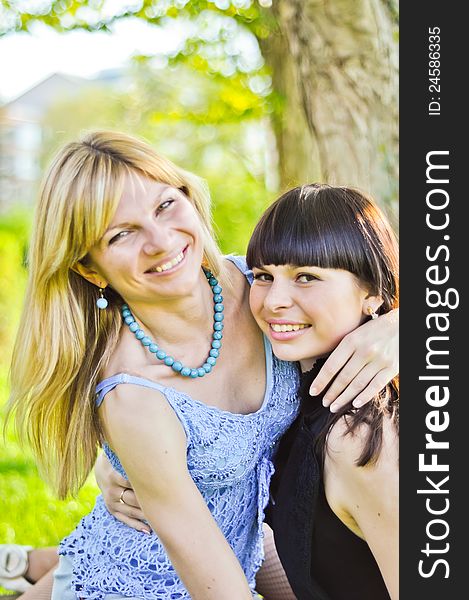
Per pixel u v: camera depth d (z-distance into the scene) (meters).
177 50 5.60
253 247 2.36
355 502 2.23
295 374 2.54
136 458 2.34
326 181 4.29
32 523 4.14
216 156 9.20
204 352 2.48
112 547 2.60
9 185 12.59
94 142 2.31
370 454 2.15
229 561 2.31
